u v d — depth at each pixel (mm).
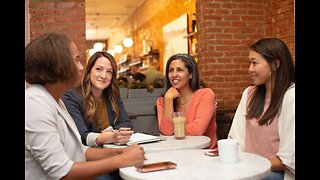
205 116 2186
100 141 1824
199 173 1153
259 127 1758
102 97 2289
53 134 1167
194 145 1712
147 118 3094
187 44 5500
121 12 9766
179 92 2373
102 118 2225
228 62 4430
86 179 1195
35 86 1229
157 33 7559
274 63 1712
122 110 2363
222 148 1294
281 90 1683
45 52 1187
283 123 1626
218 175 1126
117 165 1239
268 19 4488
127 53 11352
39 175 1182
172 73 2354
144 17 8711
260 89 1827
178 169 1211
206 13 4355
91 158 1521
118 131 1807
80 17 4027
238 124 1925
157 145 1714
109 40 14664
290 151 1529
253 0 4508
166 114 2301
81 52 4027
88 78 2178
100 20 10875
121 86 3338
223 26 4410
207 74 4359
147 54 8156
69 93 2084
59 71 1200
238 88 4461
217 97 4383
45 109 1171
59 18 3971
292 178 1555
